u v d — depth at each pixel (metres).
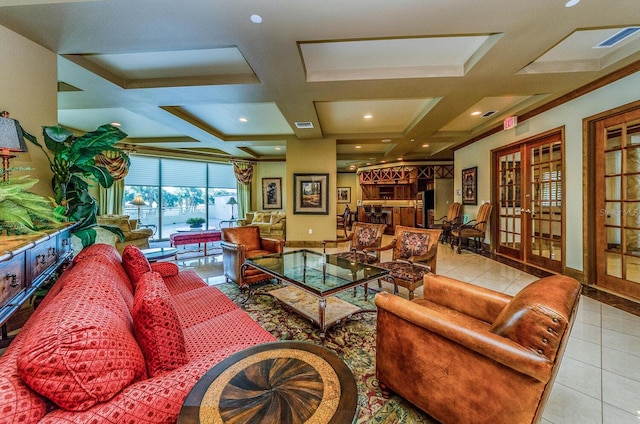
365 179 10.06
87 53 2.43
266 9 1.88
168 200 7.45
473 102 3.64
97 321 0.83
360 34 2.18
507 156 4.93
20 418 0.61
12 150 1.50
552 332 0.94
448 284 1.83
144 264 2.00
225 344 1.42
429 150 7.64
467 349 1.14
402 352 1.39
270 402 0.79
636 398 1.51
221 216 8.47
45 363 0.66
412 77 2.94
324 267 2.83
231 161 8.19
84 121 4.79
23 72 2.10
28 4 1.77
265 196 8.84
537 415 0.99
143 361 0.91
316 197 6.07
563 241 3.63
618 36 2.43
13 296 1.14
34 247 1.32
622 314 2.52
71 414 0.69
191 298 2.06
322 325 2.12
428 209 8.67
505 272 4.02
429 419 1.38
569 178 3.53
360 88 3.21
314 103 3.89
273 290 3.07
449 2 1.82
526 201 4.46
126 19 1.96
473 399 1.13
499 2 1.82
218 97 3.46
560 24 2.06
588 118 3.23
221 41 2.26
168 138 6.11
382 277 2.49
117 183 6.25
